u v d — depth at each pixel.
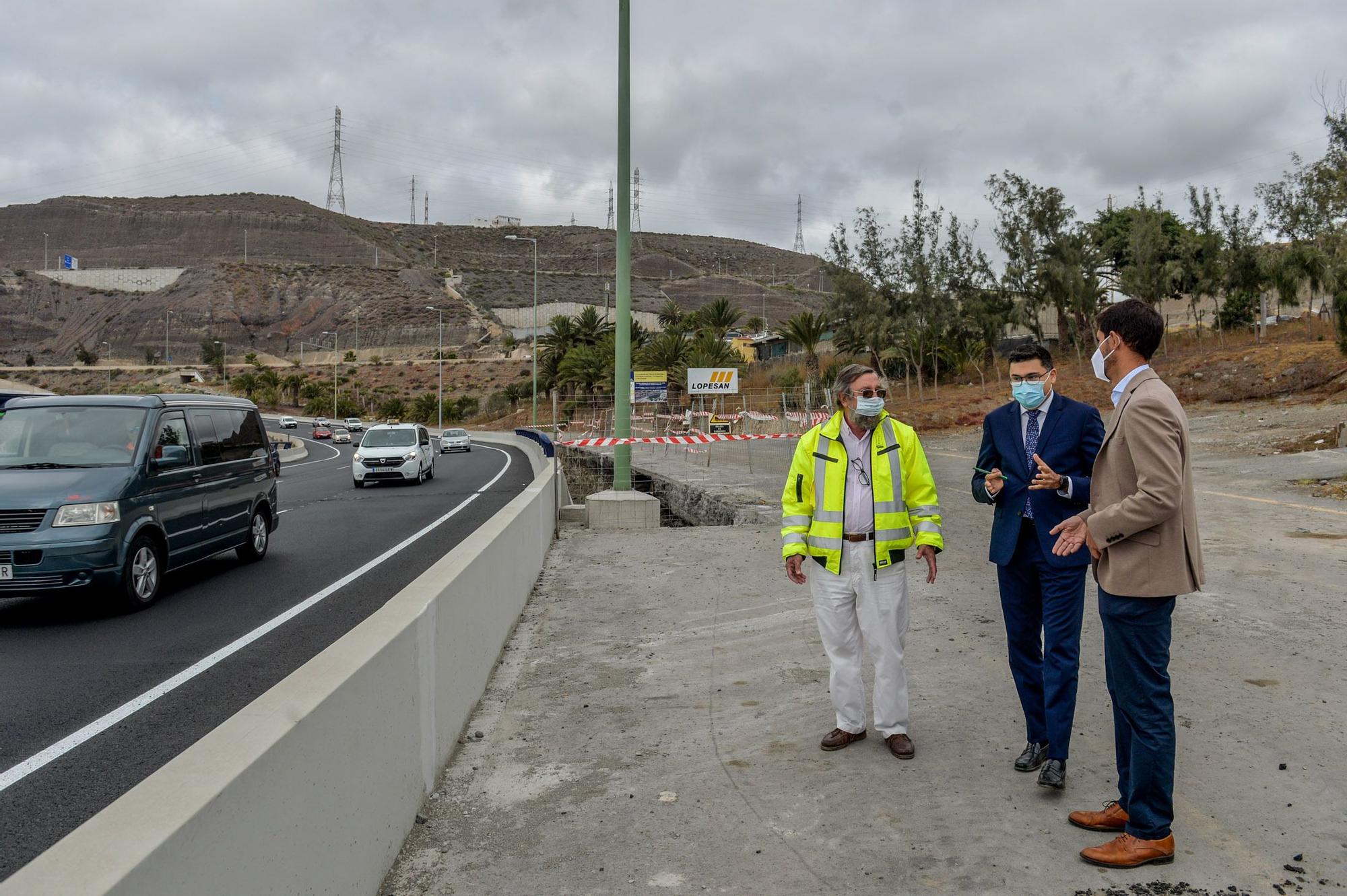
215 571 10.40
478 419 89.56
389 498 20.11
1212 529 10.29
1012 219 39.59
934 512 4.39
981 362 43.03
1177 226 51.50
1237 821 3.46
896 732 4.33
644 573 9.23
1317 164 30.23
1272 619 6.40
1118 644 3.22
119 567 7.84
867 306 39.09
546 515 10.32
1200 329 42.03
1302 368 29.22
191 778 1.99
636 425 20.72
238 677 6.04
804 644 6.35
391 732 3.35
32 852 3.51
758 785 4.01
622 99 13.41
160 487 8.64
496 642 6.03
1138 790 3.17
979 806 3.69
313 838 2.49
